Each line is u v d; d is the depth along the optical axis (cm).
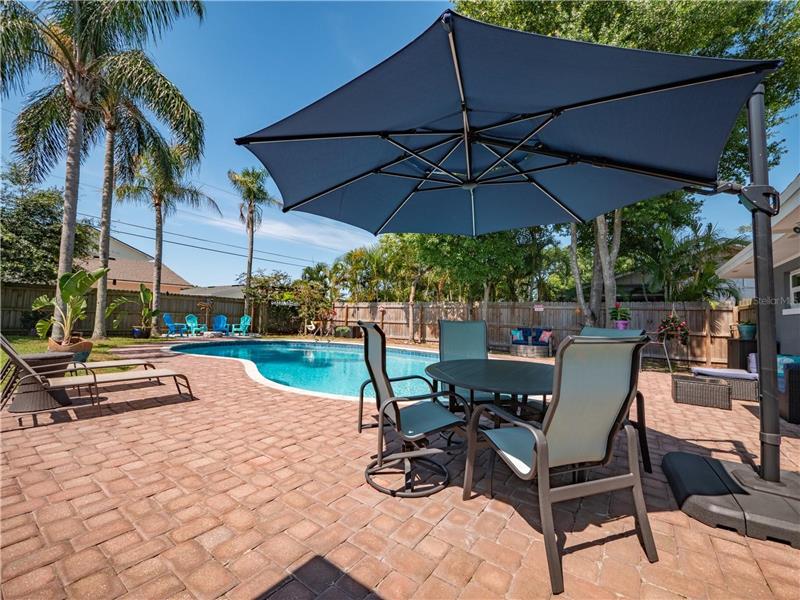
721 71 176
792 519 197
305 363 1127
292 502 231
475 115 248
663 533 205
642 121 229
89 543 189
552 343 1157
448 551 187
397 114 237
